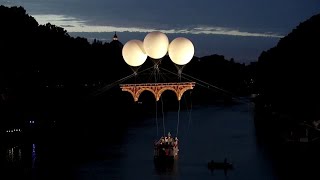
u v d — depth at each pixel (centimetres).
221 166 16150
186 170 15875
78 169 16000
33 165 16450
